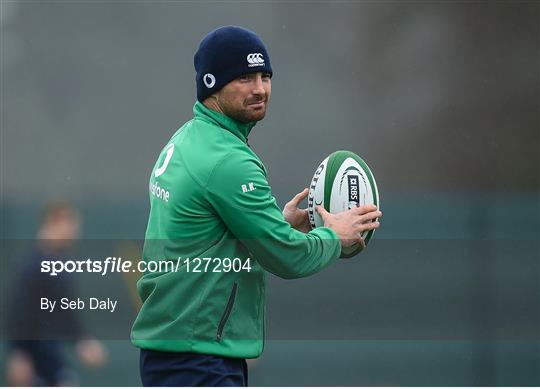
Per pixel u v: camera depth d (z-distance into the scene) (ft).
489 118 196.85
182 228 43.16
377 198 49.39
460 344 93.30
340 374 89.71
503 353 93.86
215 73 43.88
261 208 42.52
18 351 74.74
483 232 101.35
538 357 93.56
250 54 43.88
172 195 43.45
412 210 101.65
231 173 42.39
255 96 44.09
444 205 101.55
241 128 44.86
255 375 88.53
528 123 195.72
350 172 48.83
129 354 86.89
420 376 90.58
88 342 77.51
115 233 106.73
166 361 43.04
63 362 75.92
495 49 203.00
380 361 89.45
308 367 88.53
